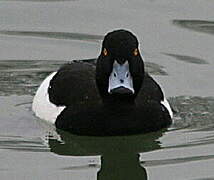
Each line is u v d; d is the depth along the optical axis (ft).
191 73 55.47
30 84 54.44
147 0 65.26
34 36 60.49
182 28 60.85
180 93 53.01
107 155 46.60
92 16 62.80
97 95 48.16
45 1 65.36
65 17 62.75
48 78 51.60
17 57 57.72
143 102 48.26
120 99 47.09
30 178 42.98
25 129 48.55
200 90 53.26
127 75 45.29
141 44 58.90
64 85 49.34
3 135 47.91
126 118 47.60
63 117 48.26
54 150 46.44
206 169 43.86
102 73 46.50
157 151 46.37
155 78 54.90
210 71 55.67
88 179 43.04
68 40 59.93
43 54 58.18
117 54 45.55
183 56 57.62
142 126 47.83
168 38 59.72
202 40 59.52
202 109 50.98
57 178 43.09
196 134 48.03
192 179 42.83
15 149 46.29
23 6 64.59
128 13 63.00
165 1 64.85
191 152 45.93
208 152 45.83
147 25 61.16
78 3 65.00
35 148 46.50
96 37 59.98
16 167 44.27
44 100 50.01
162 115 48.55
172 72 55.67
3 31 61.11
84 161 45.62
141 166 44.83
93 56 57.77
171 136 47.93
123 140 47.91
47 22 62.18
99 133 47.60
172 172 43.75
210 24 61.21
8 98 52.49
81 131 47.73
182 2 64.54
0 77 55.42
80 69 50.14
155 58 57.47
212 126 48.96
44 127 48.67
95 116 47.52
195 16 62.28
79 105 48.03
